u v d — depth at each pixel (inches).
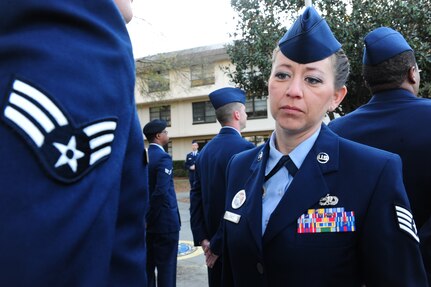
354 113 73.4
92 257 21.2
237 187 56.4
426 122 63.6
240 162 59.3
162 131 156.7
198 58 727.7
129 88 25.3
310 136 49.6
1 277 17.5
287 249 45.0
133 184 27.7
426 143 62.6
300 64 45.5
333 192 45.8
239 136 116.9
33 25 21.2
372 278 44.5
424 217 64.7
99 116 22.3
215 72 815.7
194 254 222.8
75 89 21.3
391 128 65.9
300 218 45.5
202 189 118.0
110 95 23.3
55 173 19.4
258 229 48.1
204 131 918.4
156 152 147.3
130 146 27.3
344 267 44.2
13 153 18.7
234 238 51.6
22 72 20.0
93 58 22.7
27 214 18.1
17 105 19.4
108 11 25.0
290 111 46.3
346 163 47.1
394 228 43.1
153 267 146.7
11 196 18.1
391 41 68.4
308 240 44.6
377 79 70.2
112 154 23.1
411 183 64.0
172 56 510.9
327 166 47.1
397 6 210.2
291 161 49.4
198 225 122.4
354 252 44.8
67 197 19.6
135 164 27.8
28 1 20.7
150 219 142.6
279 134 51.5
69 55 21.6
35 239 18.0
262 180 51.6
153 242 144.5
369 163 46.1
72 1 22.8
